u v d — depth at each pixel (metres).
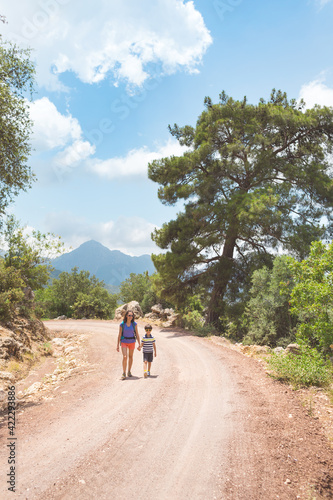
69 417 5.84
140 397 6.91
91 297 42.66
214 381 8.13
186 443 4.57
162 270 24.47
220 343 15.73
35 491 3.38
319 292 9.14
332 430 4.75
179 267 23.44
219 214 22.47
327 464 3.84
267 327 14.54
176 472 3.79
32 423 5.59
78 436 4.92
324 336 8.99
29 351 13.74
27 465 3.99
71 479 3.63
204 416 5.65
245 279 23.27
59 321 32.97
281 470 3.77
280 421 5.19
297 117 23.08
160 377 8.78
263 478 3.63
